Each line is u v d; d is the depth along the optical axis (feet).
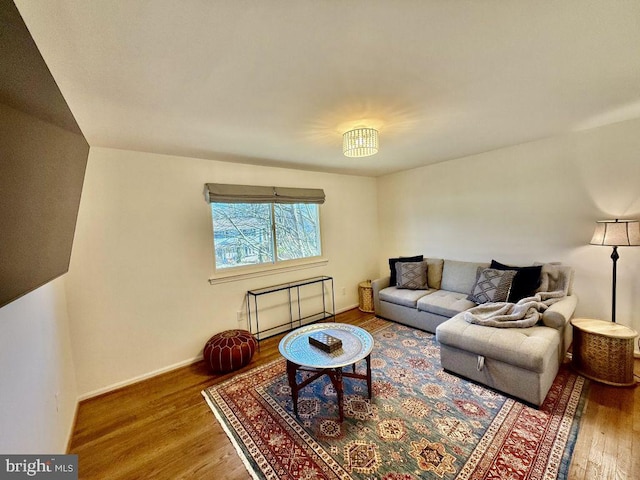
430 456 5.03
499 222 10.73
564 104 6.27
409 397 6.75
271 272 11.34
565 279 8.55
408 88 5.10
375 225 15.57
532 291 8.80
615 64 4.55
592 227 8.60
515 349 6.33
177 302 9.00
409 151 10.00
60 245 5.10
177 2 2.82
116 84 4.42
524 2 3.10
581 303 8.93
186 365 9.15
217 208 10.12
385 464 4.91
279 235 11.85
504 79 4.94
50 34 3.13
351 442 5.44
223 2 2.86
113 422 6.41
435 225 12.95
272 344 10.49
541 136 9.00
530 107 6.34
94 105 5.12
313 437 5.62
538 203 9.67
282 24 3.26
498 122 7.30
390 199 14.87
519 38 3.77
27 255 3.47
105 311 7.77
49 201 3.96
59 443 5.26
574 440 5.20
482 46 3.94
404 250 14.43
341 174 13.96
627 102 6.27
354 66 4.29
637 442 5.09
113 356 7.89
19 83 2.62
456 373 7.63
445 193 12.42
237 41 3.53
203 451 5.45
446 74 4.68
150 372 8.48
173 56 3.77
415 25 3.41
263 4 2.93
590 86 5.36
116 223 7.91
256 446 5.48
